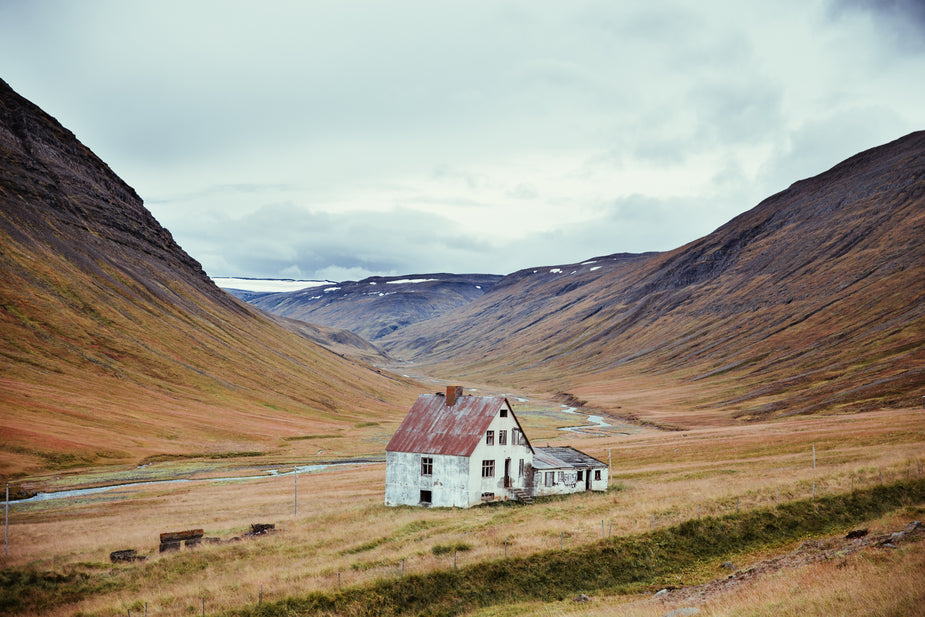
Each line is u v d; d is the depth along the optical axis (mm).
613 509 53000
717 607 29047
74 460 109062
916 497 46688
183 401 168750
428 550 44094
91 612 38344
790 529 44406
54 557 51344
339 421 194375
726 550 42531
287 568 43438
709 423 170750
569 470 72312
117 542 56250
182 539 53500
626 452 104812
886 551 32438
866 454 69500
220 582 41594
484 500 66125
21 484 93375
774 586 30734
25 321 176500
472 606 37031
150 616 36656
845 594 26906
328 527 57281
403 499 68312
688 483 64875
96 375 165500
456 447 65812
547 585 39156
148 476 104938
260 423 165875
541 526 48344
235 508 75188
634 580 39688
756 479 60031
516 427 70000
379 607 36688
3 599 42000
